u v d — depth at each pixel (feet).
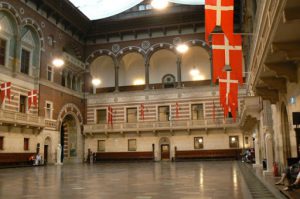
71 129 142.51
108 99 145.69
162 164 108.37
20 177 59.11
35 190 38.91
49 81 120.67
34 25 114.21
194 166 89.51
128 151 140.87
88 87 148.25
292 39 29.45
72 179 54.03
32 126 108.06
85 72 149.07
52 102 122.21
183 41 140.56
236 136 132.87
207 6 36.04
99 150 144.46
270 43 31.30
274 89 49.96
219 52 50.21
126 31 144.15
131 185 43.42
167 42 142.10
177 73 140.77
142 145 140.05
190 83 149.18
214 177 52.95
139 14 139.64
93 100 147.02
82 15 134.92
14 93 103.91
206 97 136.05
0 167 93.25
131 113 143.54
